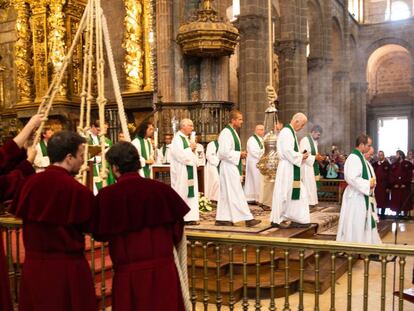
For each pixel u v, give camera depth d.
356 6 38.75
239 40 18.06
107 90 15.11
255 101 17.80
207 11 13.02
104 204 3.32
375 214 7.70
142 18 14.44
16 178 3.50
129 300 3.31
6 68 16.69
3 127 16.59
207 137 13.34
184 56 14.17
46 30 15.38
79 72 15.43
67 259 3.34
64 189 3.28
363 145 7.46
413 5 38.91
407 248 3.69
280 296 6.28
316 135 11.15
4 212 6.94
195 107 13.63
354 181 7.36
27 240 3.40
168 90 13.96
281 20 22.11
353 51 36.81
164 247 3.41
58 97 14.71
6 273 3.57
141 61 14.48
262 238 4.18
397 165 13.52
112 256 3.41
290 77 21.97
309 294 6.45
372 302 6.14
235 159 8.34
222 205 8.48
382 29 37.06
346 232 7.55
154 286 3.34
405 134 40.88
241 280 6.36
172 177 8.75
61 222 3.25
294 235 7.61
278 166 8.34
